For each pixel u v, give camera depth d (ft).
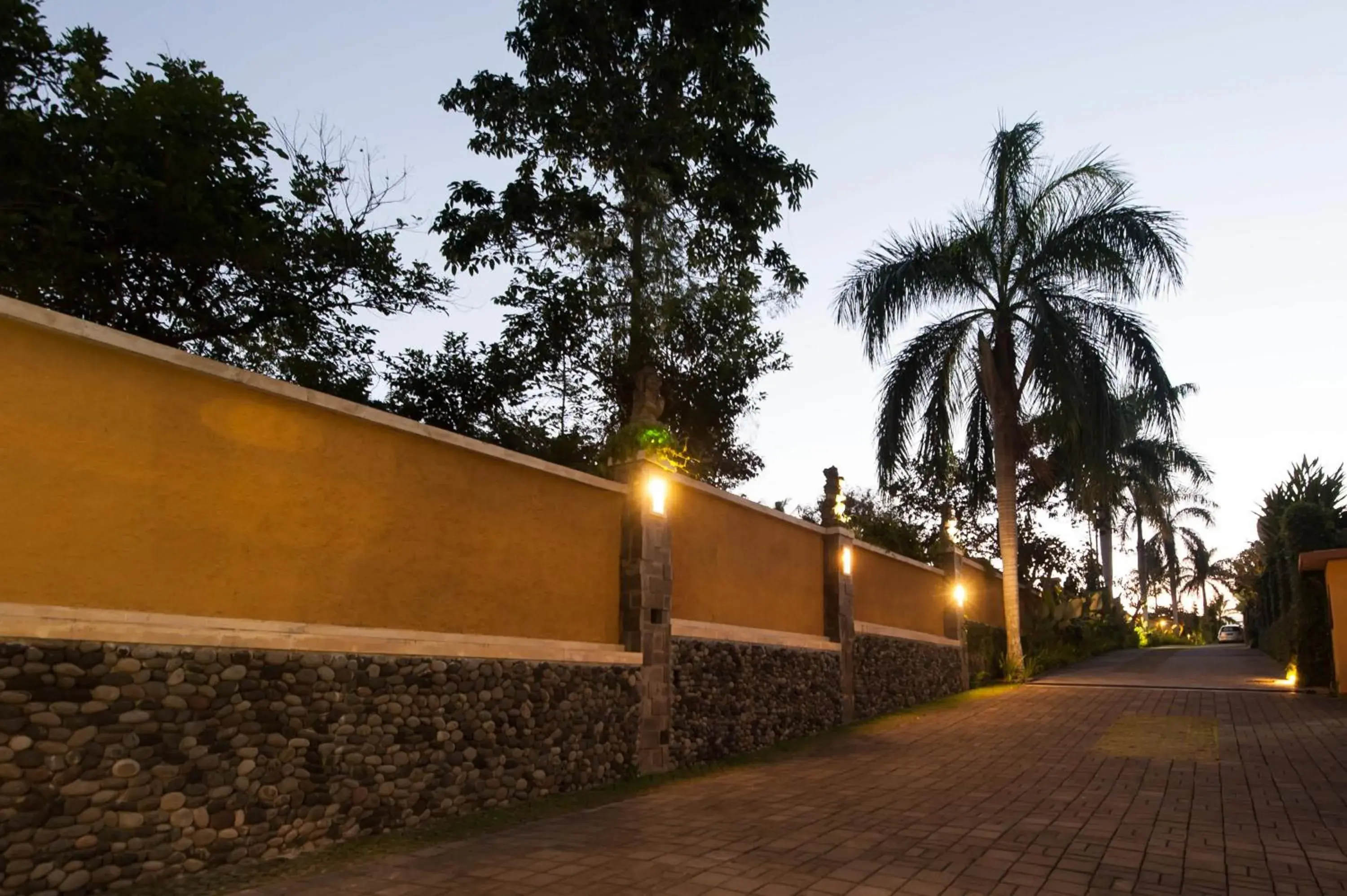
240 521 19.95
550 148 53.31
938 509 93.04
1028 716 45.88
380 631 22.95
